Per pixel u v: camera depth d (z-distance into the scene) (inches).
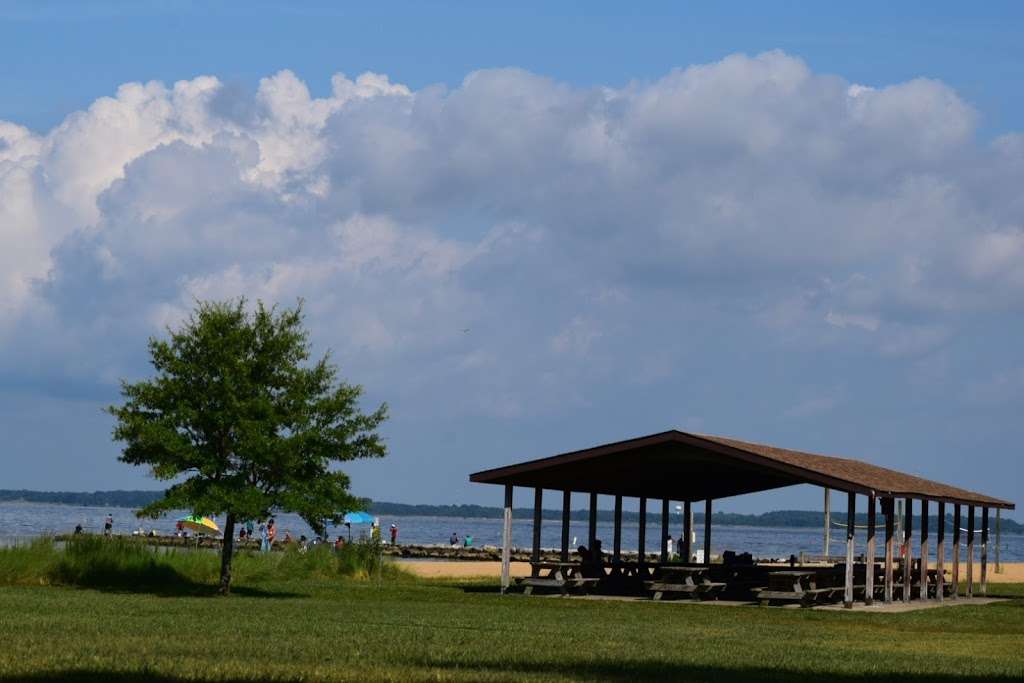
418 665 652.7
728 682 623.5
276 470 1252.5
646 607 1216.2
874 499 1250.6
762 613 1166.3
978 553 4970.5
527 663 681.0
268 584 1446.9
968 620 1149.1
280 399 1261.1
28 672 569.3
